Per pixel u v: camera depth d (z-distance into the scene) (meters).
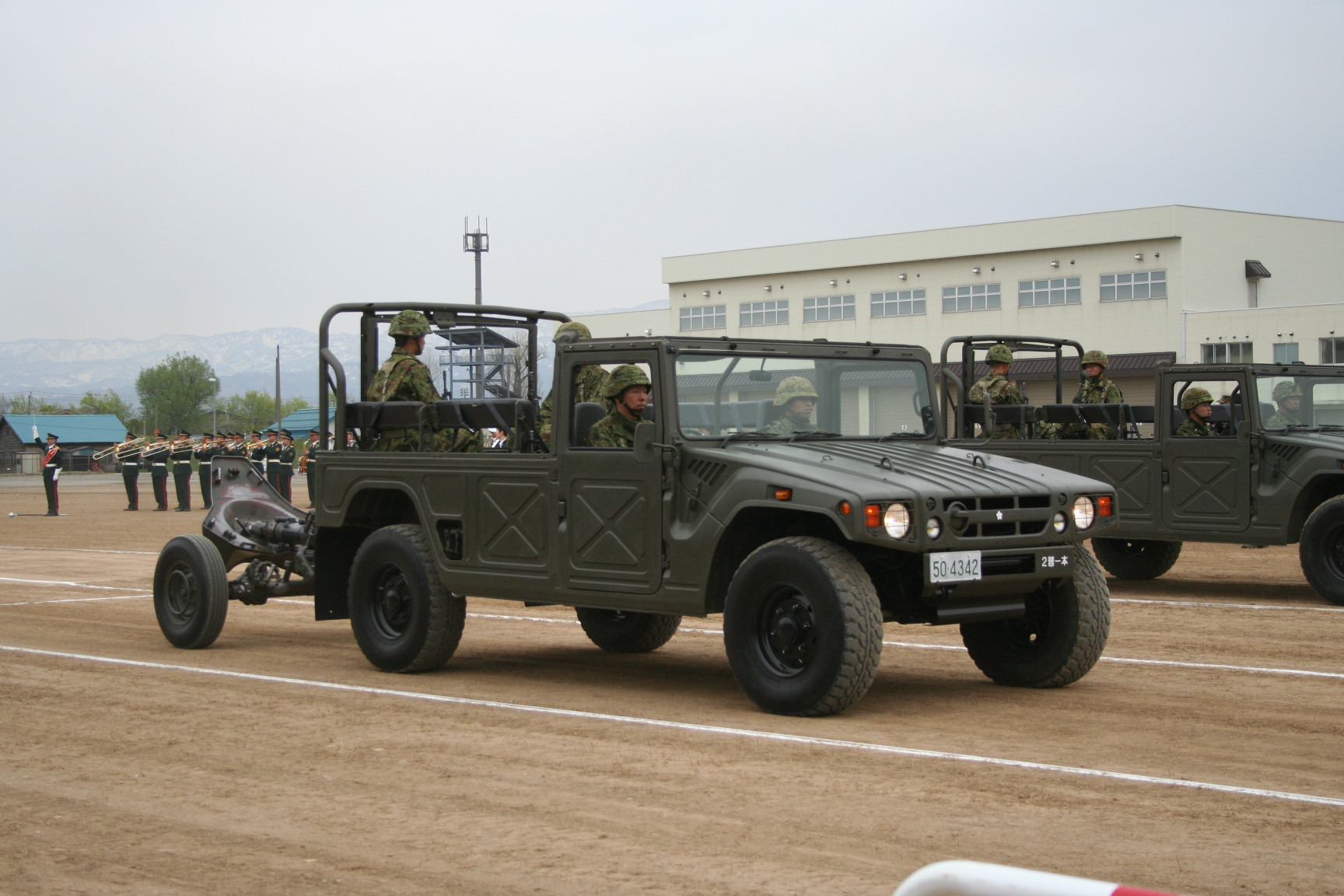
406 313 9.17
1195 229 47.94
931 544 6.70
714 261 58.06
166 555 10.05
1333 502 11.62
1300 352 44.53
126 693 7.91
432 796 5.48
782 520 7.38
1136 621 10.83
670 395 7.35
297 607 13.05
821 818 5.09
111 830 5.06
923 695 7.62
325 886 4.39
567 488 7.79
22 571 16.92
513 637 10.56
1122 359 47.66
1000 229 51.06
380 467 8.80
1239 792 5.43
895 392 8.30
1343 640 9.80
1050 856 4.61
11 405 149.25
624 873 4.47
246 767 6.01
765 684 6.97
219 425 140.50
